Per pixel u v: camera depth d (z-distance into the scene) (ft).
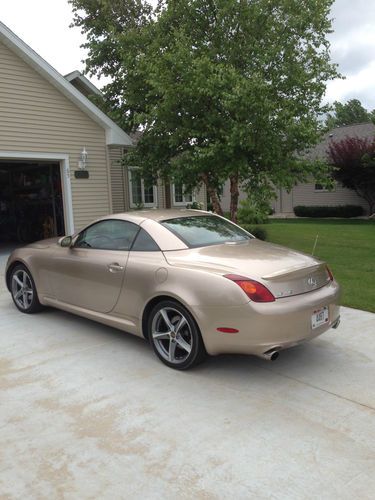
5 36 30.45
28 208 45.88
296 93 33.91
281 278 12.12
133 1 46.01
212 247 14.12
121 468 8.84
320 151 82.53
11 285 20.13
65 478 8.56
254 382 12.59
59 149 34.73
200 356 12.86
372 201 75.66
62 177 35.58
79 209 36.35
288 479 8.45
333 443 9.60
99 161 37.42
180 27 35.01
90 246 16.51
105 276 15.23
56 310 19.98
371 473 8.61
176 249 13.92
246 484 8.33
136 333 14.64
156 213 16.39
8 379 12.86
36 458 9.19
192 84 31.30
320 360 14.08
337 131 89.25
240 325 11.82
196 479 8.48
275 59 33.32
